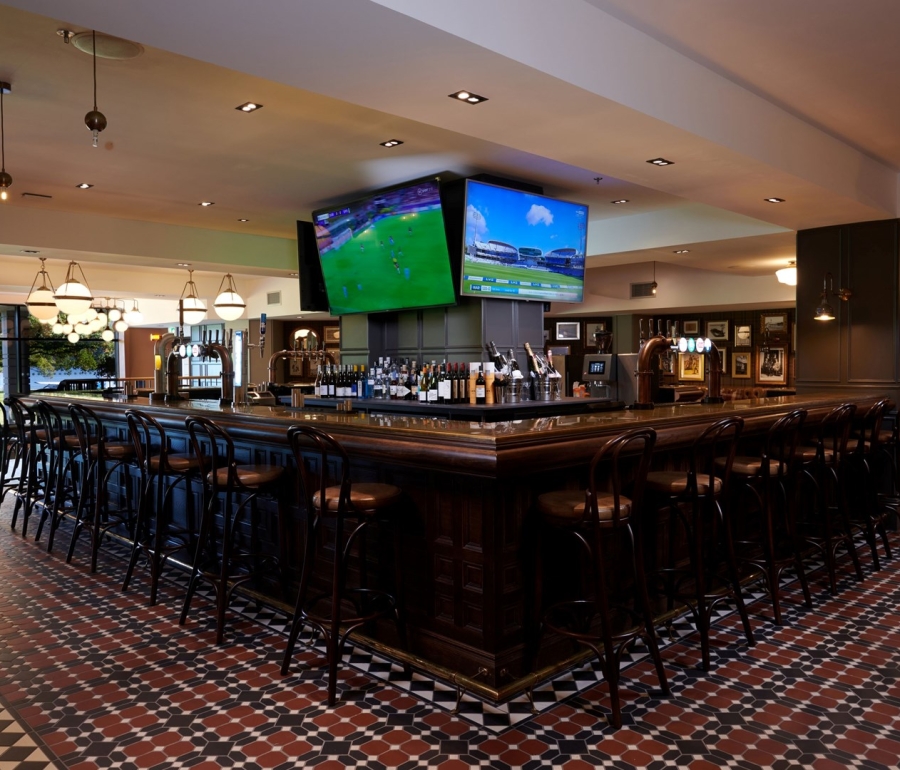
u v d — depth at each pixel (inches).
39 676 130.5
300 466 129.2
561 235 266.4
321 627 123.0
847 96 185.6
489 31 115.9
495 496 119.8
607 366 364.8
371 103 140.9
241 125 197.3
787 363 506.9
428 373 253.8
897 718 112.8
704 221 305.0
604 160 182.2
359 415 162.9
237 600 172.2
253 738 108.0
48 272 482.6
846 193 224.5
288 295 549.3
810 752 102.7
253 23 106.0
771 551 157.1
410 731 109.8
